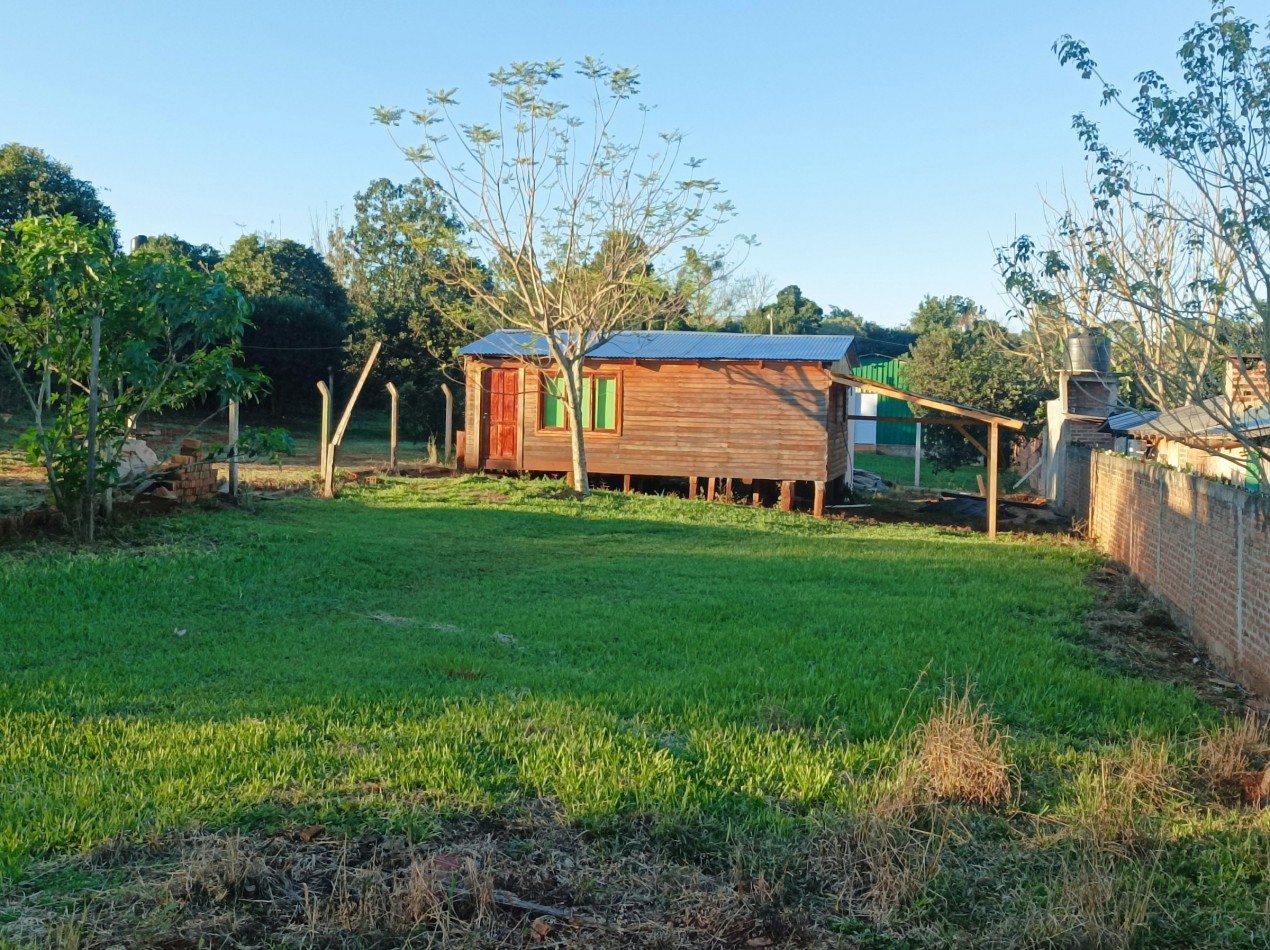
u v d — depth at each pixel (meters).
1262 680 8.70
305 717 6.43
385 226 56.41
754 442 23.84
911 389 37.56
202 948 3.71
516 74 21.81
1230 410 10.39
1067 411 25.86
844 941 4.10
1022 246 10.37
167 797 4.95
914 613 11.05
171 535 13.93
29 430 13.17
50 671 7.62
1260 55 8.94
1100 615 11.98
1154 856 4.88
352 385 42.97
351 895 4.12
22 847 4.31
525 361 24.66
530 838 4.80
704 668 8.27
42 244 13.04
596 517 19.42
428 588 12.45
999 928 4.17
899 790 5.38
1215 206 9.12
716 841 4.89
